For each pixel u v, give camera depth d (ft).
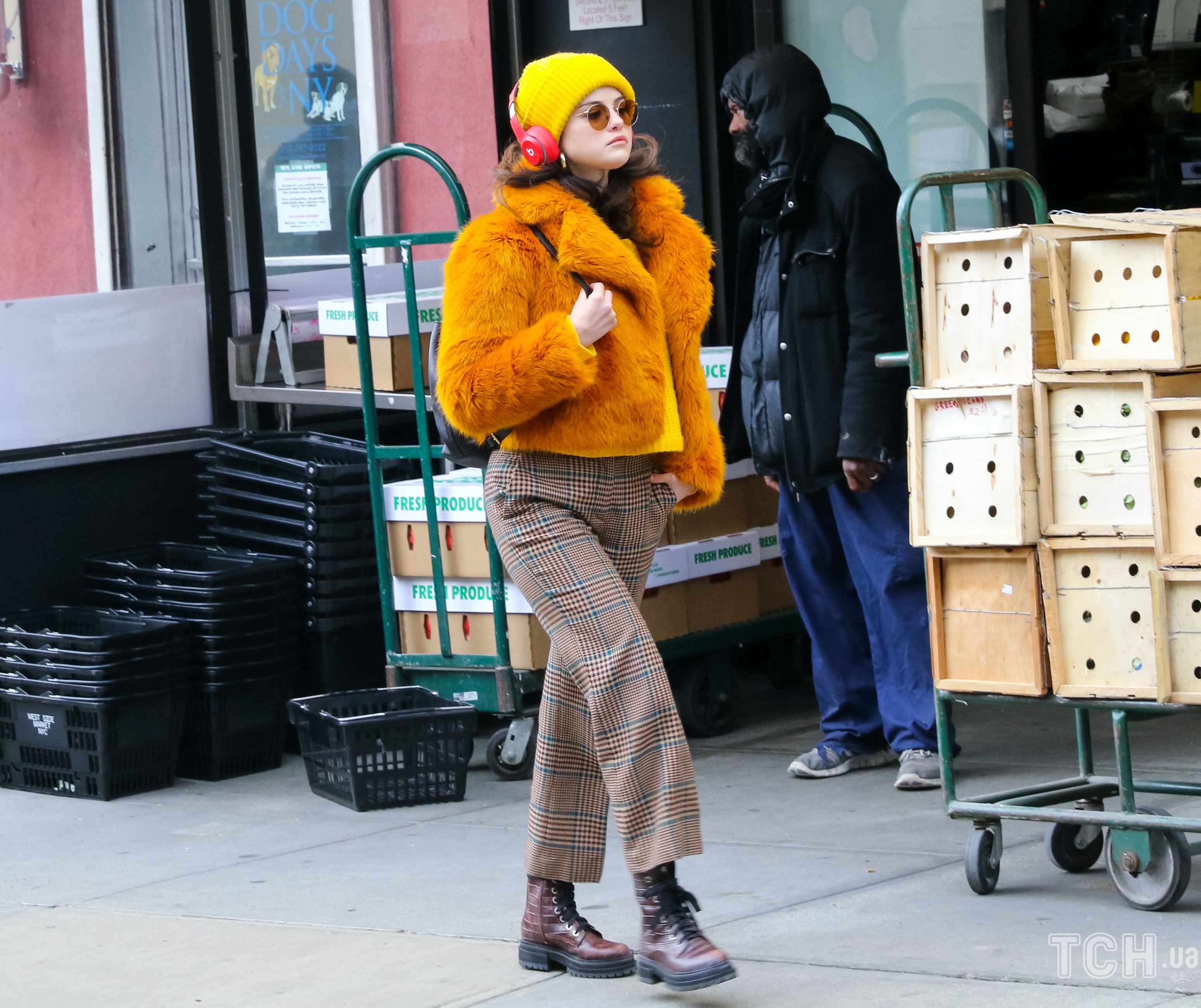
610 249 16.40
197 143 32.55
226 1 32.50
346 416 34.04
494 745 26.66
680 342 17.20
